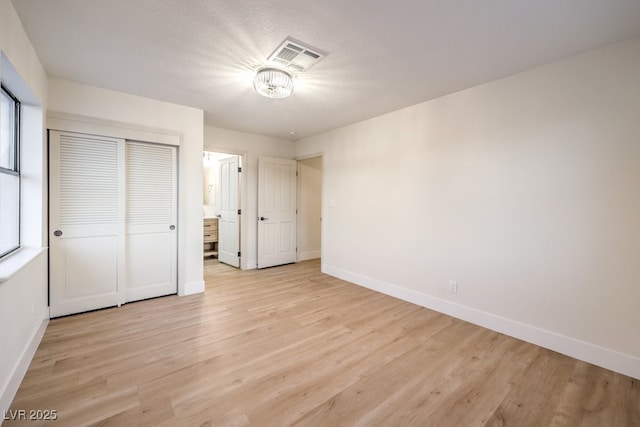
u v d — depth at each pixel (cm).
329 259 448
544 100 228
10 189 212
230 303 317
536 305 233
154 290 327
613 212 198
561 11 165
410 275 329
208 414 151
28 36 193
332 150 441
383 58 221
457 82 262
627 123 192
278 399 164
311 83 266
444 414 155
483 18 172
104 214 288
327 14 170
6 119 206
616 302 197
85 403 157
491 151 259
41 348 214
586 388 178
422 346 228
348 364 201
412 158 326
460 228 283
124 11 168
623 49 193
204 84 271
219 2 161
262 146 489
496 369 197
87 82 267
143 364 196
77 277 276
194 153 338
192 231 342
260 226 481
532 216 235
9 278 147
